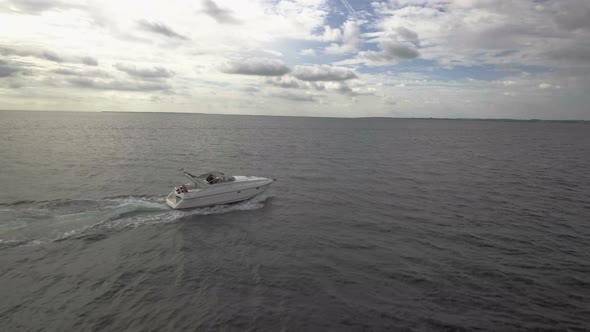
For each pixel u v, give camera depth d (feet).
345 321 37.83
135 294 42.93
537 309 40.45
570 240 61.93
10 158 145.69
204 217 72.54
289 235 63.93
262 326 36.83
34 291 43.27
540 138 358.64
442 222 72.08
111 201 80.59
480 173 130.93
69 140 230.68
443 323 37.58
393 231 66.59
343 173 128.16
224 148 203.31
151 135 288.51
